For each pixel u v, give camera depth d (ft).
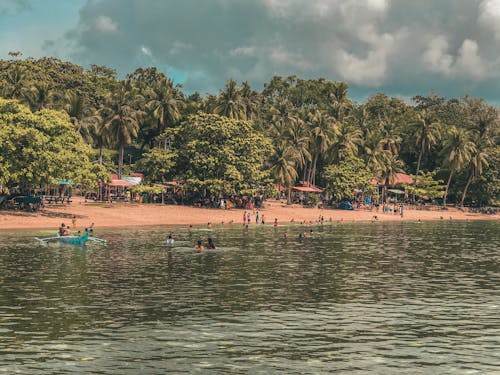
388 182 496.23
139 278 120.57
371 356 68.69
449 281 122.42
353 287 113.70
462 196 527.40
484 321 86.12
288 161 410.52
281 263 147.95
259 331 79.10
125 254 159.84
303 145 447.42
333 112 555.28
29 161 251.39
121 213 299.99
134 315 87.25
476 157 495.00
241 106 454.81
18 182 274.36
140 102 474.08
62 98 423.23
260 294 105.09
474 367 65.10
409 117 604.08
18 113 255.70
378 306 95.91
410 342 74.69
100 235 216.54
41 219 253.44
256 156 366.84
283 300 99.86
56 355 67.56
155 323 82.58
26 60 496.23
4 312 88.02
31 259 146.20
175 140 388.78
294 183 476.95
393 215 420.77
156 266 138.41
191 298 100.42
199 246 175.11
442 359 67.87
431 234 262.26
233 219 320.29
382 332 79.41
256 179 361.92
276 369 63.77
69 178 263.70
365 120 570.87
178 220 297.33
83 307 92.07
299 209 398.42
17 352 68.54
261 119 520.42
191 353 68.95
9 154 249.14
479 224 360.28
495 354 69.92
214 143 360.89
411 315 89.71
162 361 65.87
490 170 503.61
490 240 232.32
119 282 115.34
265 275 127.65
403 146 565.94
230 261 150.30
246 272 131.54
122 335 76.28
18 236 200.03
